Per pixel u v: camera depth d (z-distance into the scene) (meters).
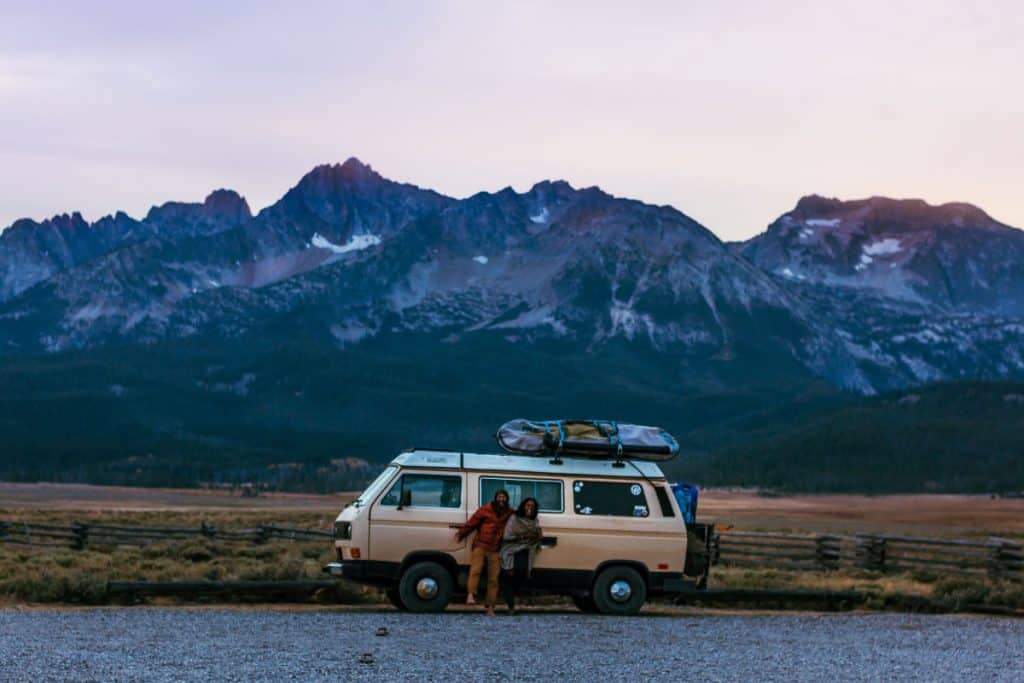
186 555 35.12
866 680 14.59
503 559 20.23
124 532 46.12
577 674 14.22
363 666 14.20
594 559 20.91
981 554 44.72
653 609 22.86
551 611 21.56
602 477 21.17
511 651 15.84
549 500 20.97
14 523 44.28
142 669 13.52
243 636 16.42
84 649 14.80
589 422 21.83
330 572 20.66
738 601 24.03
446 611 20.84
